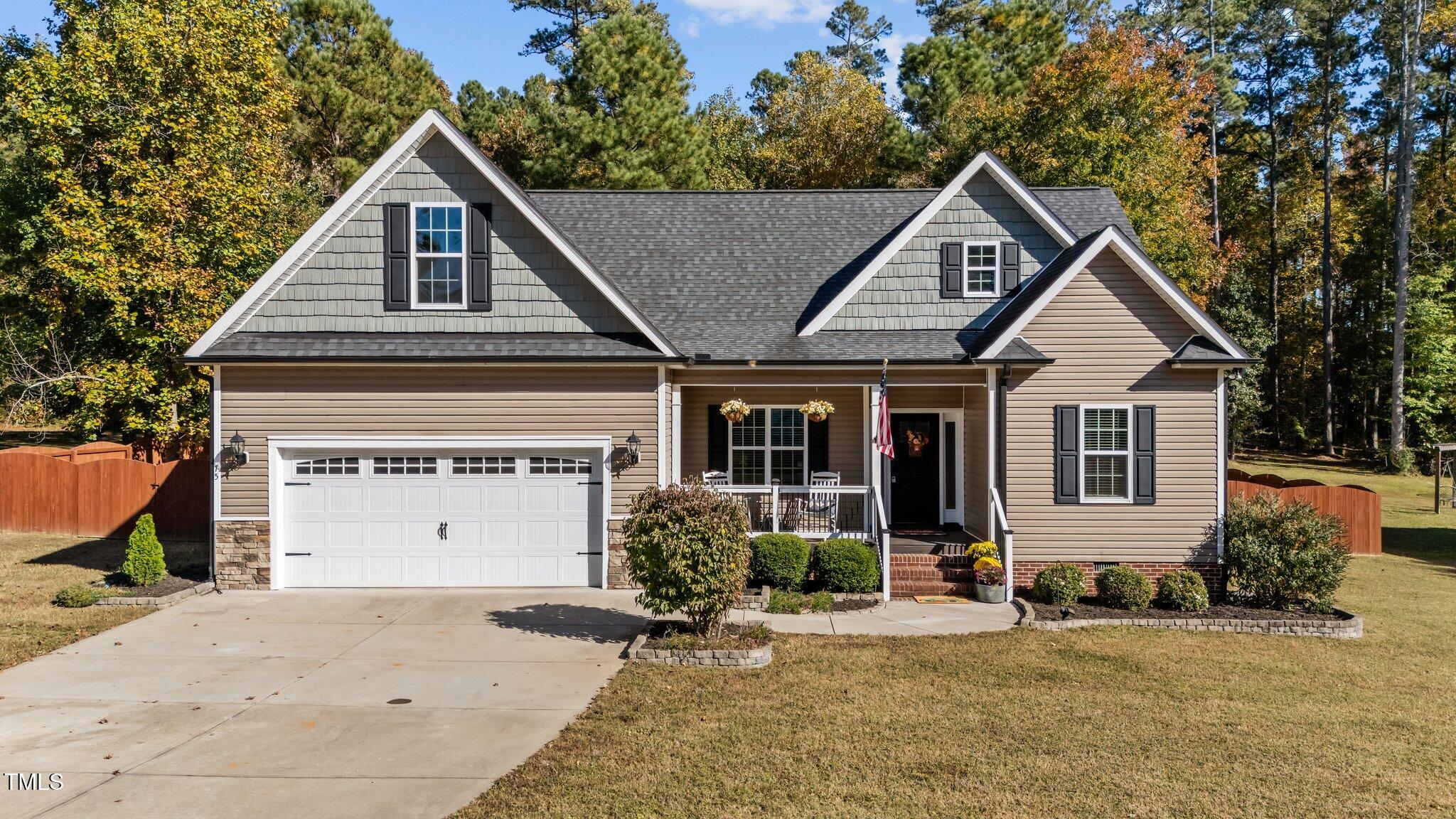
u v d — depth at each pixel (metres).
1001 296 16.77
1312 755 8.23
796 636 12.26
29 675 10.30
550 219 19.22
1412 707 9.70
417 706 9.29
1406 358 39.56
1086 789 7.39
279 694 9.66
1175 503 14.90
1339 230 43.62
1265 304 44.38
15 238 24.94
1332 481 33.47
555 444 15.02
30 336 25.00
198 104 22.73
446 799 7.07
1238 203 46.19
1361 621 13.07
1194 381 14.85
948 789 7.34
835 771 7.66
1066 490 14.95
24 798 7.04
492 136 36.53
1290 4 41.88
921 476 18.31
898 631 12.59
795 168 41.50
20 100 21.72
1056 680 10.41
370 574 15.08
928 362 15.22
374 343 14.86
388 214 15.14
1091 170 29.83
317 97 34.69
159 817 6.76
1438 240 41.34
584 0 43.00
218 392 14.77
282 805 6.96
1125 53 34.00
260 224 25.59
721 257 18.36
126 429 23.42
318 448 14.89
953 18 51.66
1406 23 36.91
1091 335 14.95
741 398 18.03
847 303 16.69
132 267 21.48
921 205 19.77
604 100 36.59
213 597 14.42
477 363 14.61
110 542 20.11
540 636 12.11
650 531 11.34
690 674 10.41
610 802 7.01
